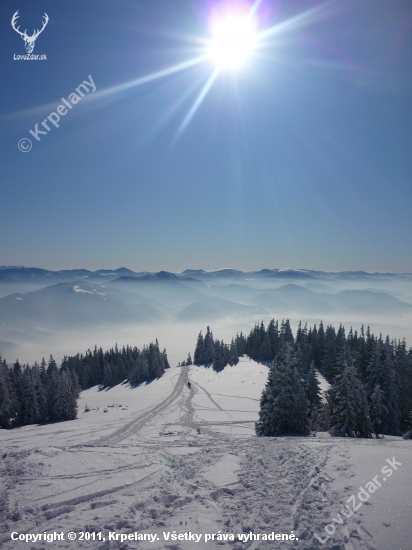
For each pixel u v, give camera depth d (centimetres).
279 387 2898
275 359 3184
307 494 1145
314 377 4516
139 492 1224
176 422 3875
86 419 4622
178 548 859
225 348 9825
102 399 7262
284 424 2894
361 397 2814
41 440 3092
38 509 1081
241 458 1609
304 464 1447
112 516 1034
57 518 1027
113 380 10319
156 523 991
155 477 1385
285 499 1123
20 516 1034
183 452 1770
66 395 5178
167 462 1584
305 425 2909
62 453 1770
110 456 1706
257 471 1403
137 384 8825
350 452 1580
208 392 6119
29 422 5028
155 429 3453
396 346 5094
